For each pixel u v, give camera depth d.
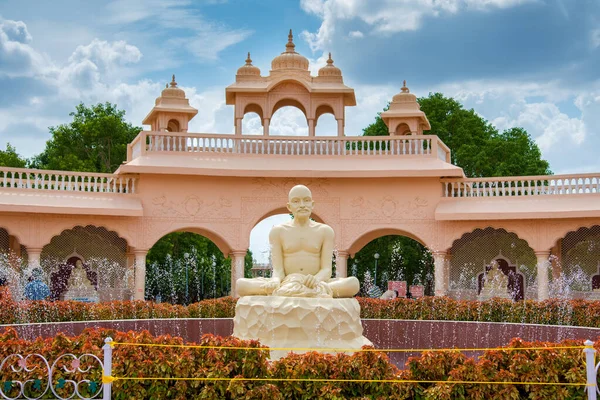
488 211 21.72
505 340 13.16
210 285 39.69
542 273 21.53
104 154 38.78
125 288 23.36
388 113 25.27
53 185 22.20
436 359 7.66
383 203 22.77
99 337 8.56
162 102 25.73
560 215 21.00
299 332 9.62
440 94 37.84
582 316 14.67
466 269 23.88
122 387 7.59
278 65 24.47
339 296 10.62
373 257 33.38
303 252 10.77
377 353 7.69
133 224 22.02
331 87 24.12
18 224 20.97
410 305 15.88
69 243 23.22
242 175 22.14
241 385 7.43
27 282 20.27
